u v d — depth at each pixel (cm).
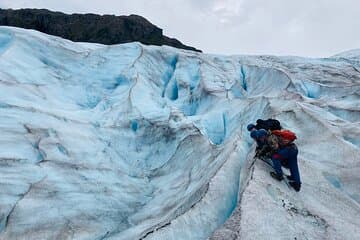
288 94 1590
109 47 1991
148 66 1908
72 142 1172
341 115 1356
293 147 655
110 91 1681
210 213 666
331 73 2153
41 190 945
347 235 576
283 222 567
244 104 1503
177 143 1262
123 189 1084
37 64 1575
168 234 609
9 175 945
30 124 1147
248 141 1027
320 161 861
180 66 2047
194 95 1842
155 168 1235
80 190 1005
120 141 1317
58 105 1406
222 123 1515
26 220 853
